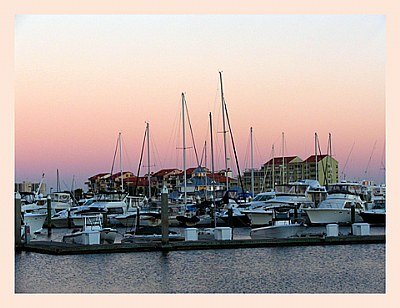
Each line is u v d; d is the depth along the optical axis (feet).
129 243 108.47
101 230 120.06
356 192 195.62
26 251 110.93
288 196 190.90
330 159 310.45
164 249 108.78
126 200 203.21
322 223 174.91
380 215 176.04
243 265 93.86
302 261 97.25
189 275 86.28
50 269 91.71
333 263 95.20
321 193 192.13
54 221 187.62
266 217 177.78
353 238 117.08
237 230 169.78
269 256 102.58
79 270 90.79
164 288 78.18
